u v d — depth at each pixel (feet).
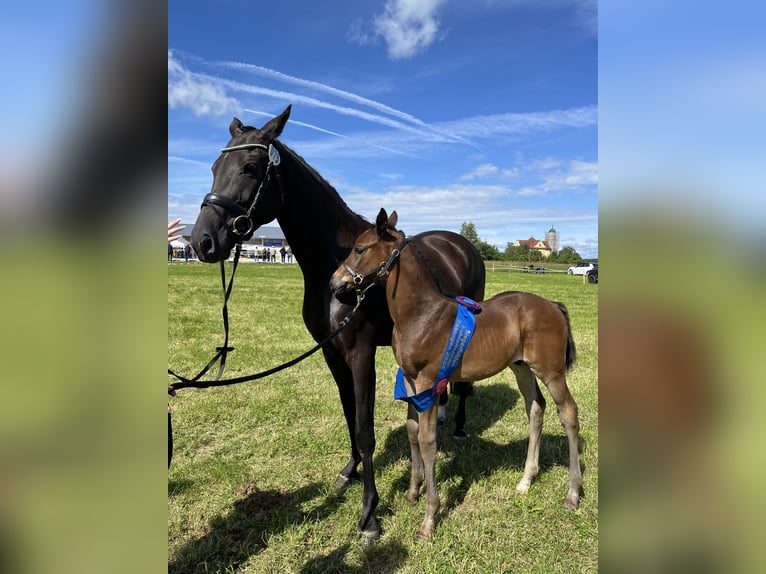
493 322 10.11
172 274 74.90
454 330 9.48
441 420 15.64
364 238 9.44
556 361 10.51
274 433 14.66
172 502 10.87
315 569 8.80
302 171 10.02
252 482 11.76
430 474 9.67
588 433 14.78
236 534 9.84
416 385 9.88
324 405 16.96
